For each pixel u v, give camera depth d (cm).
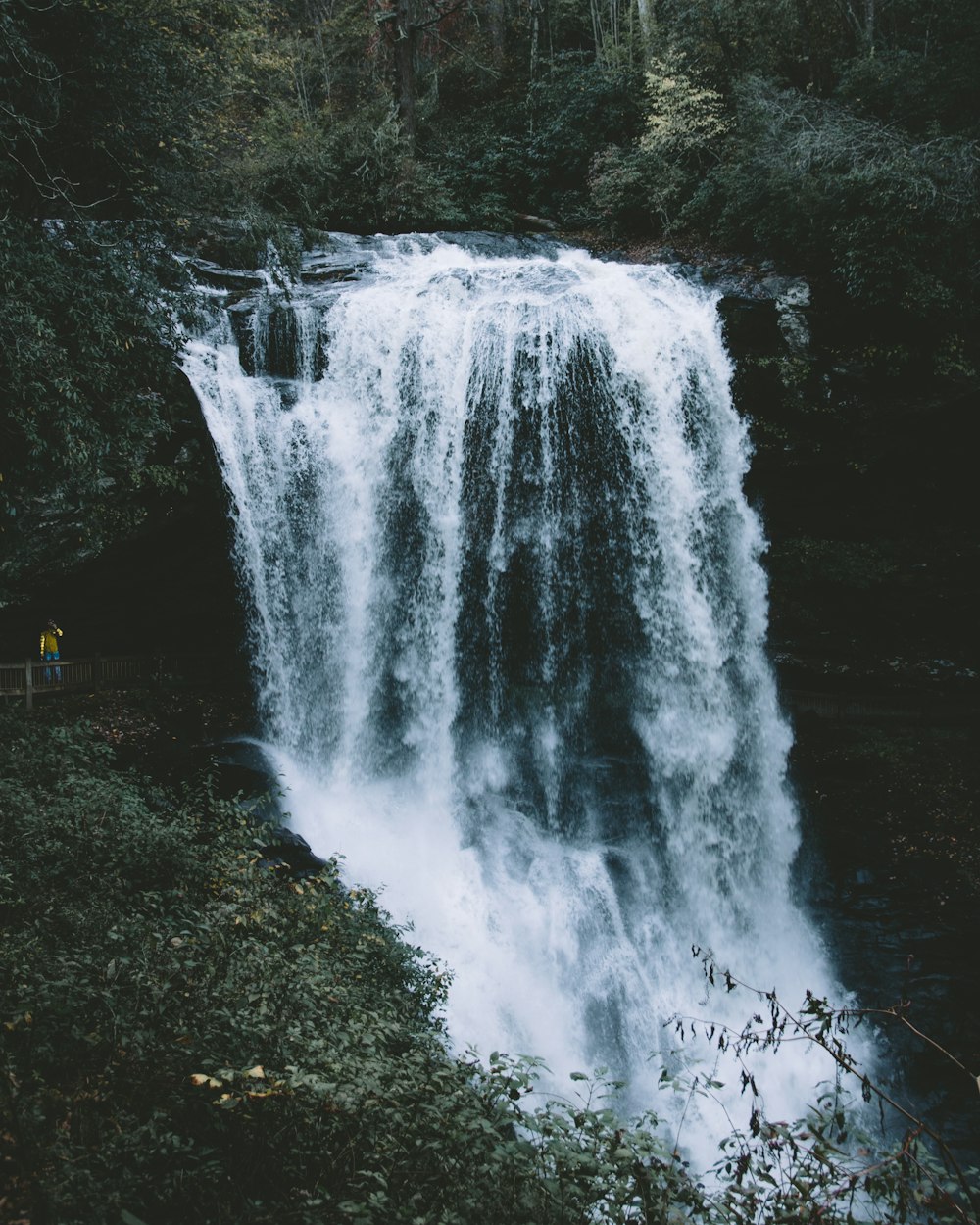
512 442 2034
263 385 2038
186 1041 613
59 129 1435
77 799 1148
